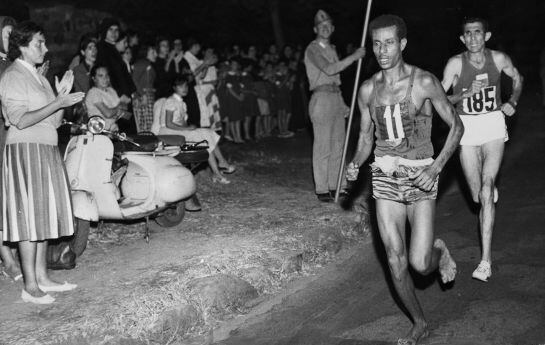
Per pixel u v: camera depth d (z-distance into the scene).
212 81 11.40
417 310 4.93
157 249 6.99
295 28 23.69
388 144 4.78
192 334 5.33
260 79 14.55
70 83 5.47
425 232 4.69
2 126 5.98
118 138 7.02
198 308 5.49
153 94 10.38
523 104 17.98
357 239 7.62
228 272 6.13
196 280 5.86
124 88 8.88
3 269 6.39
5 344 4.77
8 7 13.16
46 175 5.52
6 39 5.97
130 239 7.39
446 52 21.33
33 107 5.42
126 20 18.61
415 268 4.70
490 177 6.22
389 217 4.79
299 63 15.49
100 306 5.46
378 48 4.63
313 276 6.54
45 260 5.88
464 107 6.34
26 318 5.27
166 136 8.09
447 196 9.40
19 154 5.47
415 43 21.45
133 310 5.29
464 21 6.21
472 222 8.04
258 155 12.26
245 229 7.61
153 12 19.30
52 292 5.81
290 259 6.58
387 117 4.71
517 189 9.45
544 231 7.46
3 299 5.70
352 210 8.23
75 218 6.47
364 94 4.84
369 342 5.05
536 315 5.33
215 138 9.48
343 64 8.11
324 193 8.79
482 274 5.95
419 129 4.73
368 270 6.62
